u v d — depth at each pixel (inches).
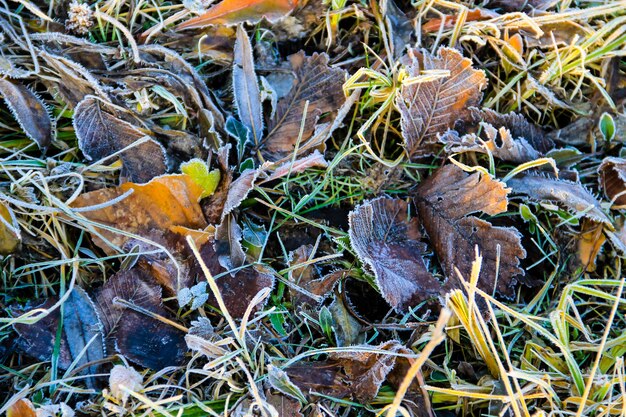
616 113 28.3
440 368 26.1
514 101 28.5
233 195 25.7
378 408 25.7
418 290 26.2
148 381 25.0
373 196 27.4
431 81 26.8
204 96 26.8
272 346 25.7
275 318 26.0
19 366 25.6
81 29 26.9
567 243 27.5
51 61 26.2
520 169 26.8
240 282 26.0
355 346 25.1
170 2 28.0
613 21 28.0
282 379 25.0
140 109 26.7
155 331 25.6
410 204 27.5
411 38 28.2
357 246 25.6
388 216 26.8
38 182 26.1
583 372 26.4
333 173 27.4
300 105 27.4
